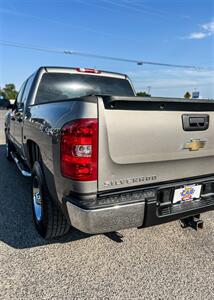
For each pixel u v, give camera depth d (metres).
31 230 3.28
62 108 2.41
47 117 2.70
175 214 2.51
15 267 2.57
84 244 3.01
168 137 2.44
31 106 3.58
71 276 2.46
